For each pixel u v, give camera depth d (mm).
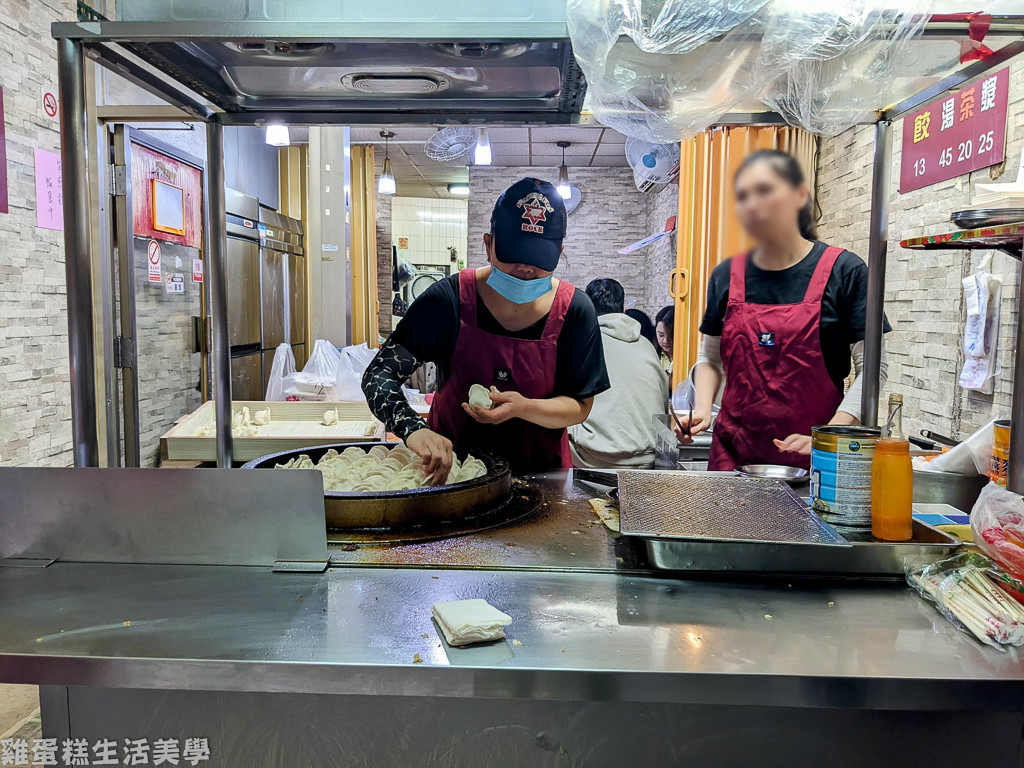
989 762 1012
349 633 933
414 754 1039
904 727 1021
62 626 944
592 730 1032
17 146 2578
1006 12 1052
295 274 6387
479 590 1081
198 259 4246
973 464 1505
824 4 1008
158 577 1115
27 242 2645
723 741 1033
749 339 2215
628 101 1244
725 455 2318
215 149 1731
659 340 3771
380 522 1312
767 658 879
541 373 1884
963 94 2578
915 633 961
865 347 1792
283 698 1040
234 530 1154
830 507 1225
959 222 1341
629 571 1156
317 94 1565
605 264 8602
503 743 1034
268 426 3111
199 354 4242
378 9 1078
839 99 1329
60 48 1127
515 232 1652
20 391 2617
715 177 4156
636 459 2369
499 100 1593
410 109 1671
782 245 1790
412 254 10609
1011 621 922
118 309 3414
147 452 3602
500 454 1931
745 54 1104
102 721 1067
